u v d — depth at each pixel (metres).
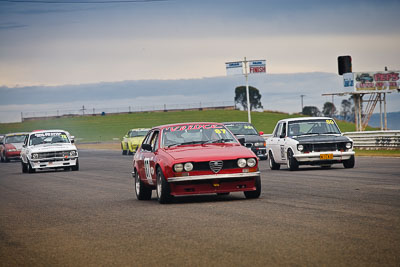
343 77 109.69
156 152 25.22
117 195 29.61
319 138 40.59
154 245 14.94
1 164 75.38
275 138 44.12
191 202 24.16
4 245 16.33
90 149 116.81
